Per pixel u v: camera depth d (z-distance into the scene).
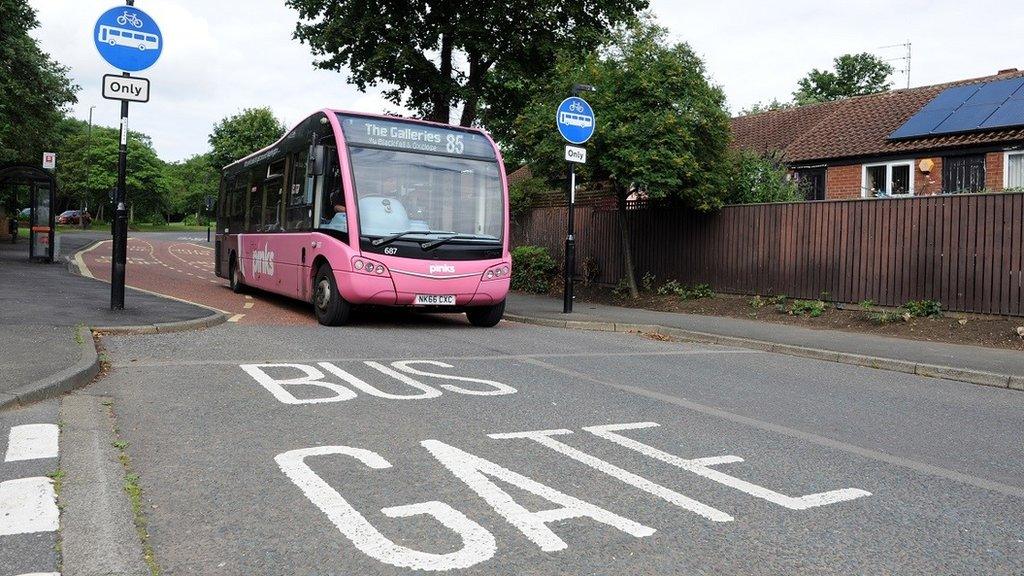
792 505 4.12
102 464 4.32
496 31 20.92
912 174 18.77
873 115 21.70
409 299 11.15
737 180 16.80
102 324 9.36
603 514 3.86
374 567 3.15
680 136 15.06
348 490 4.07
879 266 13.45
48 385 5.93
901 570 3.31
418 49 20.83
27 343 7.73
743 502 4.14
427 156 11.70
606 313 15.05
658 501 4.09
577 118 14.37
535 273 21.08
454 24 20.23
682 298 16.62
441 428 5.46
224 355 8.21
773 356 10.53
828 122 22.77
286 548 3.32
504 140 25.91
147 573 3.03
